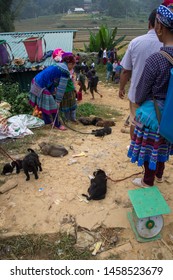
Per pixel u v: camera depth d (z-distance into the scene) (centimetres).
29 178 395
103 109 1048
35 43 950
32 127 608
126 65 363
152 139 283
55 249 290
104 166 429
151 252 285
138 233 291
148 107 275
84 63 1805
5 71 930
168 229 309
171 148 301
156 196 283
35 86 581
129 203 344
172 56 246
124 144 512
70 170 418
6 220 324
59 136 564
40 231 309
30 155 394
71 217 326
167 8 245
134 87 358
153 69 251
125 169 417
